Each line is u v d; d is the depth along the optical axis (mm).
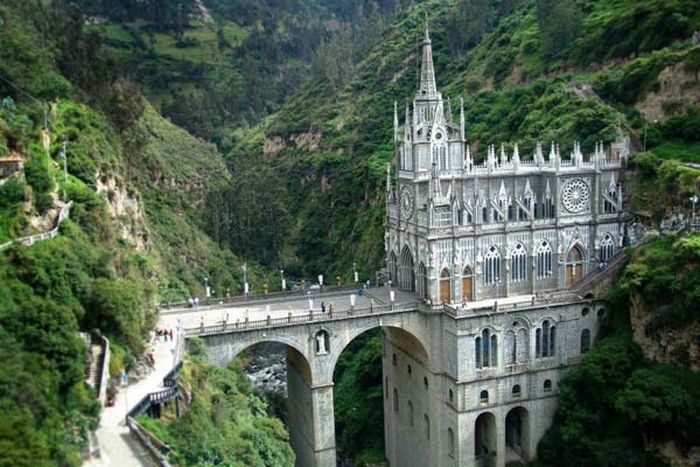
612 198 113188
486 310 99500
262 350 164875
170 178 192750
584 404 101375
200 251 169000
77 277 69562
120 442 57219
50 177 85375
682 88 129875
